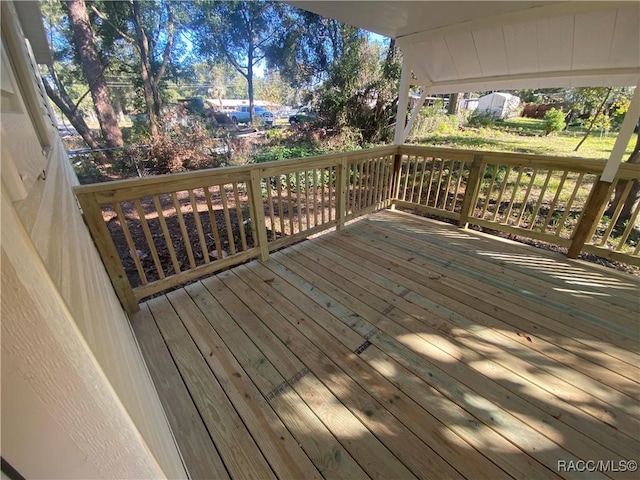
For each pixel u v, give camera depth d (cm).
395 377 159
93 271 108
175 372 161
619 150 235
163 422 112
